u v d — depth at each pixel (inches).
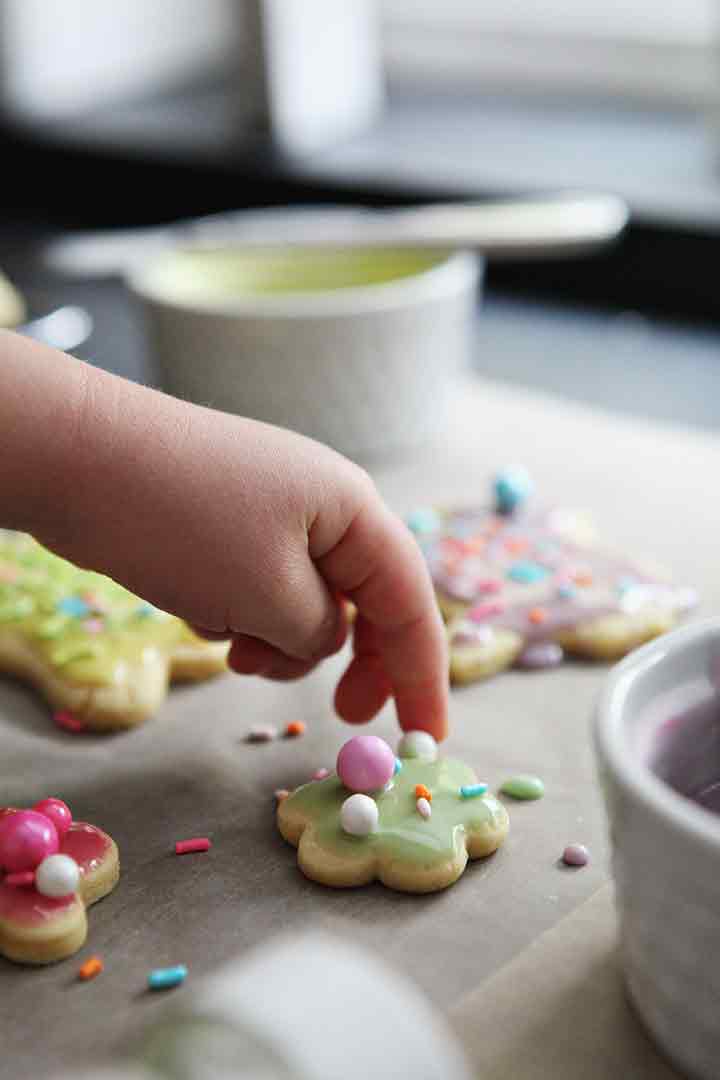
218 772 15.3
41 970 12.8
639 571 17.9
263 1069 8.8
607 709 11.8
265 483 13.9
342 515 14.2
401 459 21.8
